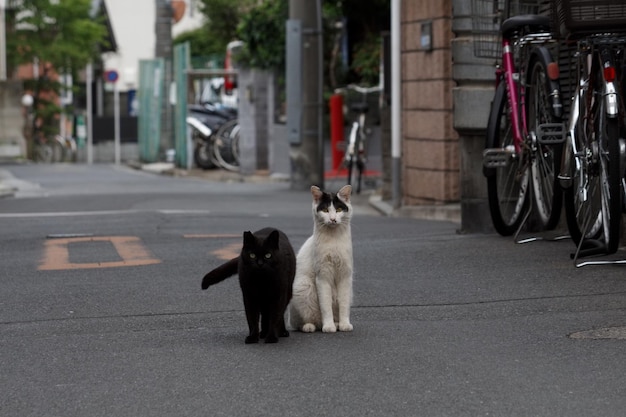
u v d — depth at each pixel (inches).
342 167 1069.8
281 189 1087.0
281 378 257.4
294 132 1067.9
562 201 419.5
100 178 1309.1
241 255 291.9
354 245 487.8
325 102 1277.1
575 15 360.2
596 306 325.4
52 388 254.1
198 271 425.7
